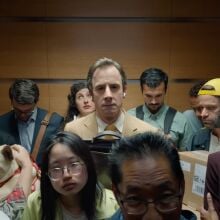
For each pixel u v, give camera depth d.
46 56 3.53
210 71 3.60
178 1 3.48
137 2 3.48
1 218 1.01
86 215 1.14
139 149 0.60
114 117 1.42
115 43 3.53
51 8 3.46
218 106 1.66
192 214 0.73
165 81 2.48
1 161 1.23
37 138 2.27
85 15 3.48
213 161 1.30
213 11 3.51
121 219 0.79
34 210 1.14
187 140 2.37
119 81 1.39
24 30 3.49
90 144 1.21
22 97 2.21
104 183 1.17
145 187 0.57
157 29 3.52
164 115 2.50
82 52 3.54
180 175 0.59
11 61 3.53
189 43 3.55
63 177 1.07
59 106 3.59
